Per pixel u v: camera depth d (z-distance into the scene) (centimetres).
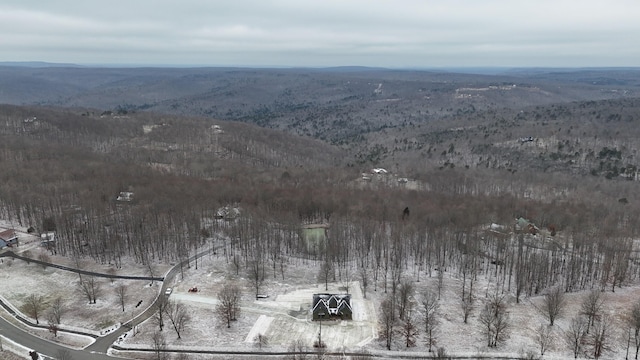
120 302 14762
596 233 19162
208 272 17062
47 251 18500
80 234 19525
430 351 12388
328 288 15975
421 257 18225
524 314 14362
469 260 17475
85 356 12056
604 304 14912
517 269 16162
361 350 12306
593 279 16988
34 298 14925
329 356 12031
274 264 17300
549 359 12056
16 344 12544
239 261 18000
